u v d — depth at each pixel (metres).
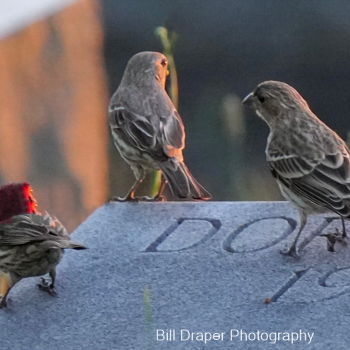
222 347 9.15
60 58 15.26
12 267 10.18
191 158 16.69
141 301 9.95
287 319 9.48
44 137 15.02
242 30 17.64
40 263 10.15
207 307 9.77
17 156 14.62
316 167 11.16
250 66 17.55
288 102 11.83
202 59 17.58
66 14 15.36
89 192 15.64
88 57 15.91
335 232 11.15
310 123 11.67
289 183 11.37
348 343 9.08
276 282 10.16
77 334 9.51
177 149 12.65
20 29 14.66
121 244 11.02
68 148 15.34
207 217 11.54
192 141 16.81
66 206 15.31
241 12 17.64
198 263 10.58
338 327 9.32
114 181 16.39
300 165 11.27
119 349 9.26
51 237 9.94
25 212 10.40
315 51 17.55
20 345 9.41
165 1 17.59
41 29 14.96
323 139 11.39
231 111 13.26
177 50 17.58
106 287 10.22
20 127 14.70
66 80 15.36
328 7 17.55
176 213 11.65
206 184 16.42
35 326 9.66
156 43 17.53
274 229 11.23
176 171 12.42
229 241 11.02
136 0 17.62
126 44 17.52
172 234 11.20
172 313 9.70
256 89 12.12
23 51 14.69
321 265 10.48
